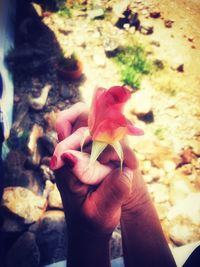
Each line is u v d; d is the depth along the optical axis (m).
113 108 0.18
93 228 0.25
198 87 0.56
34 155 0.46
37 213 0.43
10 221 0.42
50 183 0.45
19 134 0.48
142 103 0.52
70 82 0.54
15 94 0.52
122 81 0.55
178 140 0.51
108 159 0.24
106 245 0.27
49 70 0.55
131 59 0.57
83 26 0.60
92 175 0.23
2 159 0.45
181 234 0.42
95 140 0.20
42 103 0.51
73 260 0.28
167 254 0.33
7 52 0.53
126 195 0.23
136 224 0.32
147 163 0.48
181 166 0.48
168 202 0.45
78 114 0.27
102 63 0.56
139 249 0.32
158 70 0.57
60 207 0.43
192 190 0.46
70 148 0.24
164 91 0.55
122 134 0.19
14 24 0.58
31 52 0.55
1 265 0.40
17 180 0.45
